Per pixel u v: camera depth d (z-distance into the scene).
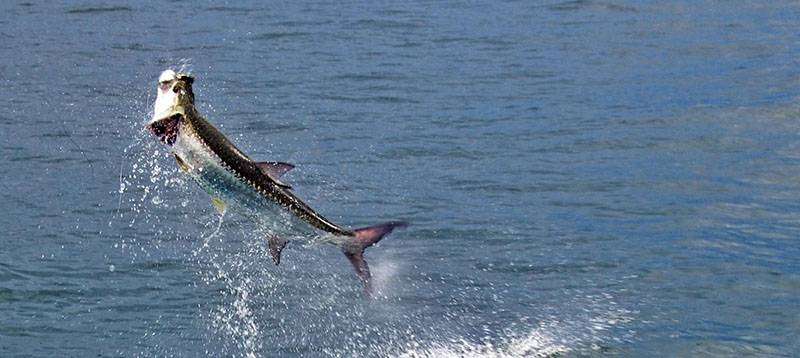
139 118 24.92
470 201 19.64
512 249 17.55
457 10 38.16
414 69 29.67
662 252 17.36
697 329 14.91
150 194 19.81
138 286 16.08
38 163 21.44
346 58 30.84
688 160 22.06
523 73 29.48
